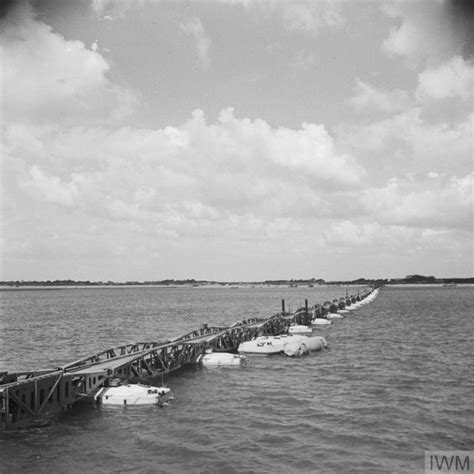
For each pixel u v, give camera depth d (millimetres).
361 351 61156
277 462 25016
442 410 33594
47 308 169750
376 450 26500
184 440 28141
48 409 31891
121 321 113188
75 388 34625
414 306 161875
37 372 33719
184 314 138375
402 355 57156
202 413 33281
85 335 83562
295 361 54125
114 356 44469
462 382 42062
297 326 83938
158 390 36156
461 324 96250
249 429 29969
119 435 28953
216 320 116812
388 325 95875
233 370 48844
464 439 28125
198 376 45969
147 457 25781
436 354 57594
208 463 24906
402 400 36188
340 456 25688
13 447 27062
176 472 23906
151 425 30734
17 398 29656
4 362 56344
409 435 28734
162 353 47406
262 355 57781
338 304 136750
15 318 122062
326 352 60750
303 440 28000
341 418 31953
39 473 24031
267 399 37094
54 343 72812
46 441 27938
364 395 37875
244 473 23719
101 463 25078
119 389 35812
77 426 30422
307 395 38188
